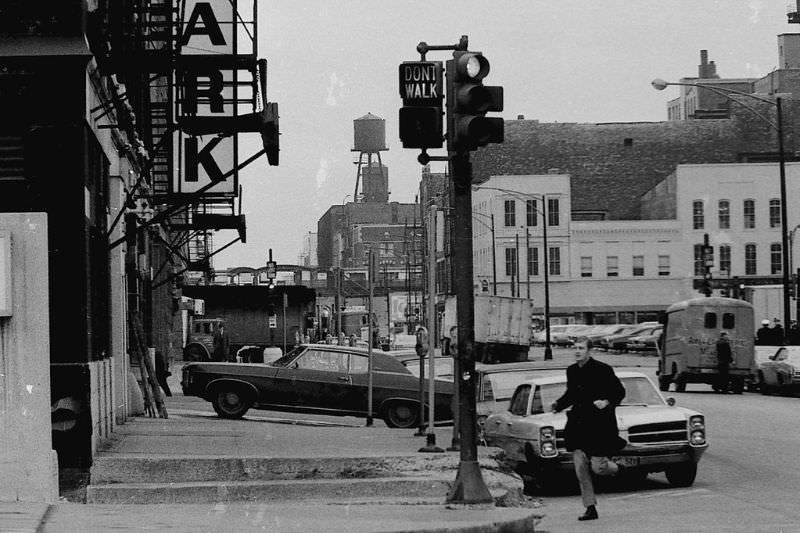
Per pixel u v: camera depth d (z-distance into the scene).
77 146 18.31
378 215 186.88
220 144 36.94
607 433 17.64
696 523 16.58
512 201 131.38
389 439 24.91
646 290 131.75
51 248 18.16
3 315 14.95
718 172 131.50
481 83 15.62
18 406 15.05
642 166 146.50
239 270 112.44
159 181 35.28
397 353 43.66
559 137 147.12
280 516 14.70
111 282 26.11
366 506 16.53
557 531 16.03
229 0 26.94
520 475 21.91
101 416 20.42
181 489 17.48
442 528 13.51
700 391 56.06
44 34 18.34
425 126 15.86
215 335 52.00
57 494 15.77
